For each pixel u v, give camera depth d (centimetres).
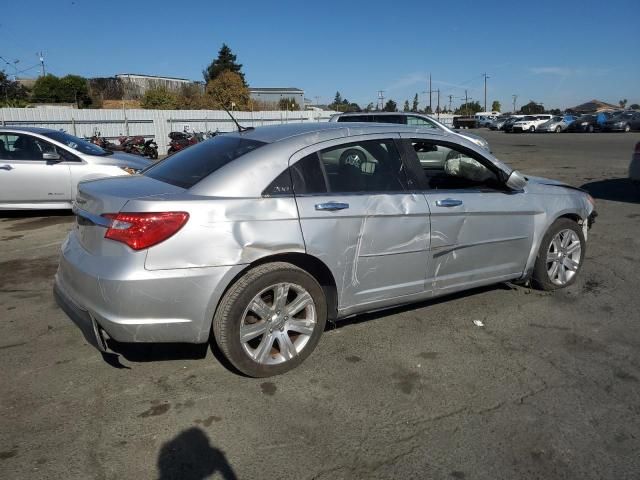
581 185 1237
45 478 260
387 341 412
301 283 352
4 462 270
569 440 293
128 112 2822
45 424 303
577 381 355
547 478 264
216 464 271
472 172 452
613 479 263
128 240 310
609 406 325
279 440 291
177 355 385
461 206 421
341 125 405
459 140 441
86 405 322
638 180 1034
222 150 383
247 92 6134
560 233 509
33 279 561
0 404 322
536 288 523
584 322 450
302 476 264
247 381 351
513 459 277
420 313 466
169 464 271
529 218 475
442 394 339
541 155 2102
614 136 3519
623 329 437
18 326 436
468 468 271
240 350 338
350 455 280
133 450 282
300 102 10200
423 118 1301
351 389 343
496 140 3316
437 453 282
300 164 360
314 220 352
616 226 810
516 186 459
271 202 341
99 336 320
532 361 383
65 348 396
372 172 390
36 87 5650
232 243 324
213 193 333
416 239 399
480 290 524
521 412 319
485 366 375
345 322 444
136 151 2308
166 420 308
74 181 869
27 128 880
